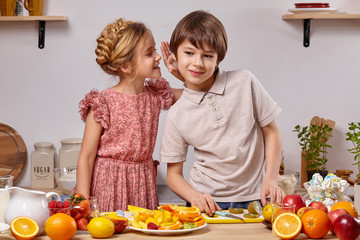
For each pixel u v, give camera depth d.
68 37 2.59
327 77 2.63
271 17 2.59
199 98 1.67
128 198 1.81
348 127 2.64
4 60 2.62
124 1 2.58
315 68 2.62
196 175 1.73
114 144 1.80
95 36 2.59
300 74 2.62
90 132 1.78
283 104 2.63
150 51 1.82
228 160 1.66
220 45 1.57
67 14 2.58
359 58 2.62
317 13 2.47
